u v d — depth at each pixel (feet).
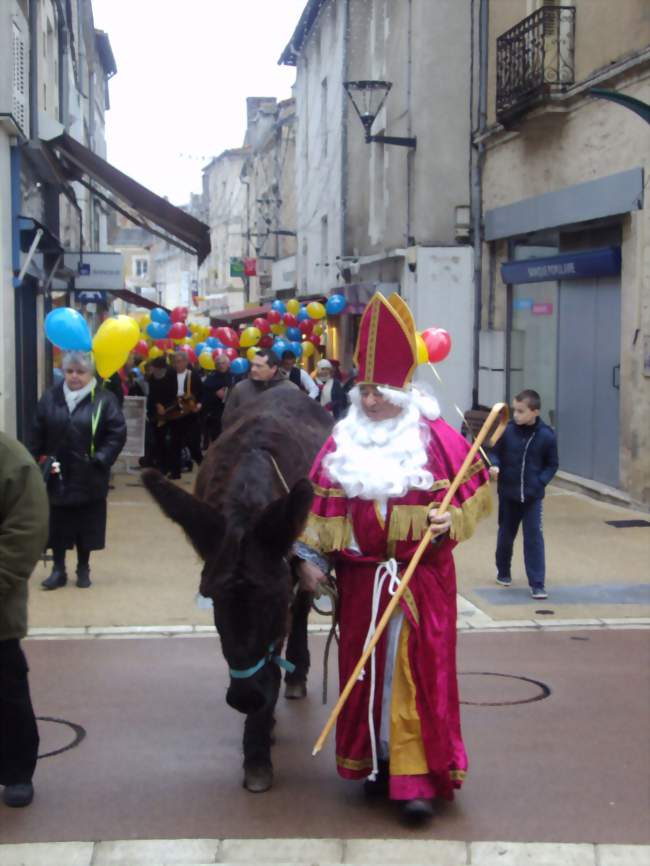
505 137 53.52
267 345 56.80
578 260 44.96
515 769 16.92
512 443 27.48
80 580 28.45
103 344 27.61
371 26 73.20
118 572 30.27
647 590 28.27
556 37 46.44
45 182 52.70
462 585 28.81
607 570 30.66
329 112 87.92
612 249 42.63
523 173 51.80
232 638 14.02
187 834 14.75
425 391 15.74
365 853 14.14
